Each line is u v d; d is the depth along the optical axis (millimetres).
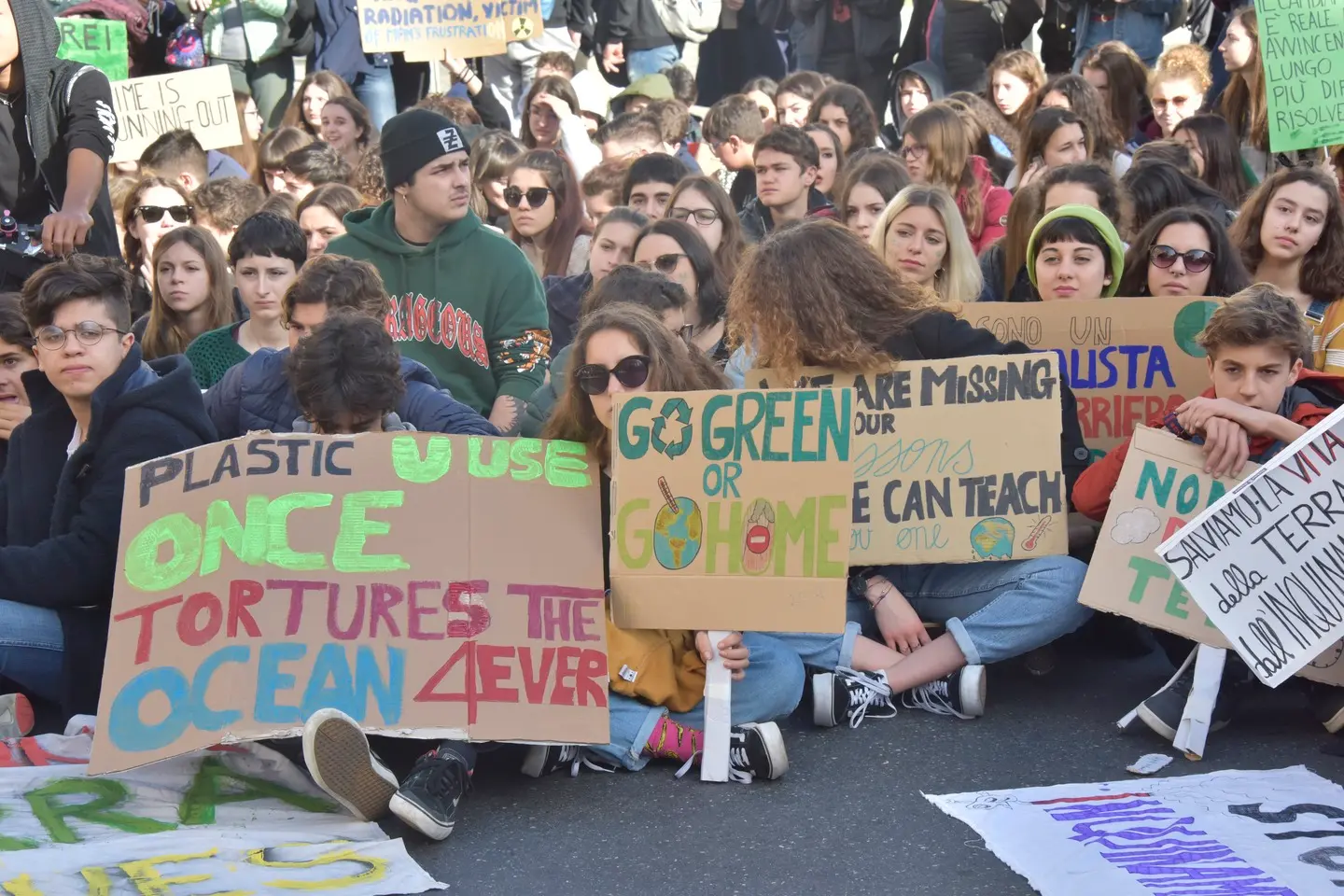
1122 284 5531
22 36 5898
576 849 3676
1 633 4301
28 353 5176
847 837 3723
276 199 7133
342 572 3934
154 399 4422
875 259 4691
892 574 4707
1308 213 5492
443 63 10711
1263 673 3871
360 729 3613
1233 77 8523
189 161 8133
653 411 4074
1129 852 3504
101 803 3752
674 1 11164
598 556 4070
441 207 5809
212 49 10539
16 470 4750
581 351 4129
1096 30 10469
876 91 11422
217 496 4027
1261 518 3828
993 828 3689
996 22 10617
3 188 6074
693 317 5566
